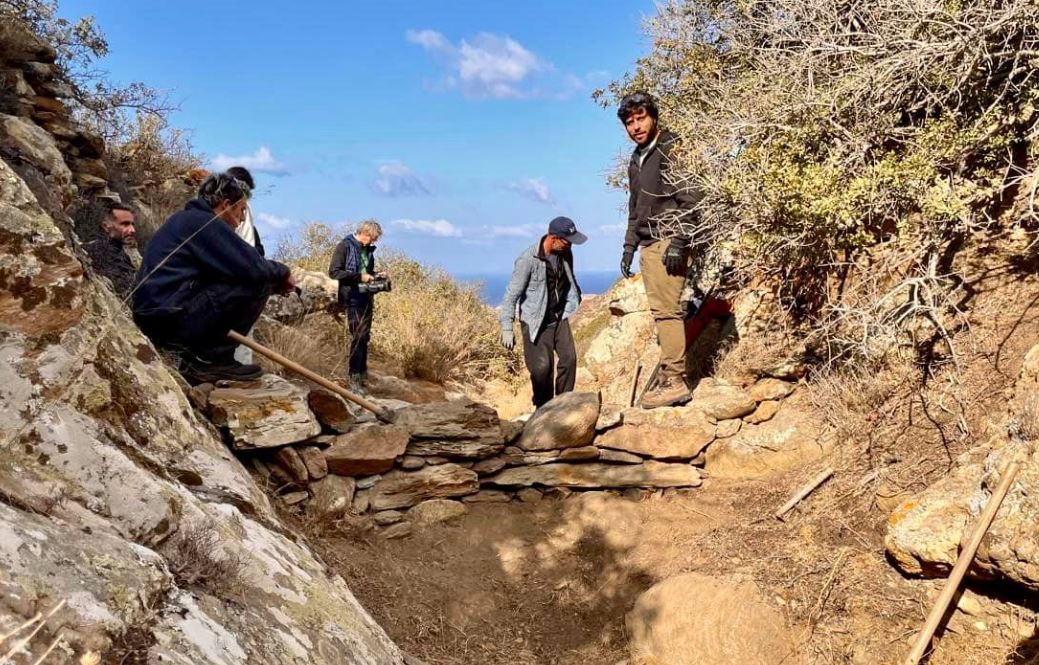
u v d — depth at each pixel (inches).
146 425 102.6
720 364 224.1
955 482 134.8
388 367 349.4
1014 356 158.1
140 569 61.6
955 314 175.9
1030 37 169.2
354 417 175.5
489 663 139.2
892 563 136.6
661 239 196.1
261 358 208.1
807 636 131.3
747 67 259.0
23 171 164.7
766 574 144.8
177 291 149.2
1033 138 167.0
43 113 232.1
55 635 48.9
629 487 184.2
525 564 165.6
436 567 161.2
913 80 181.3
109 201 245.1
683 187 195.3
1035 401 131.1
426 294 421.7
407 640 139.4
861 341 183.3
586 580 161.2
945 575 127.7
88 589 54.6
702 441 187.5
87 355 85.7
